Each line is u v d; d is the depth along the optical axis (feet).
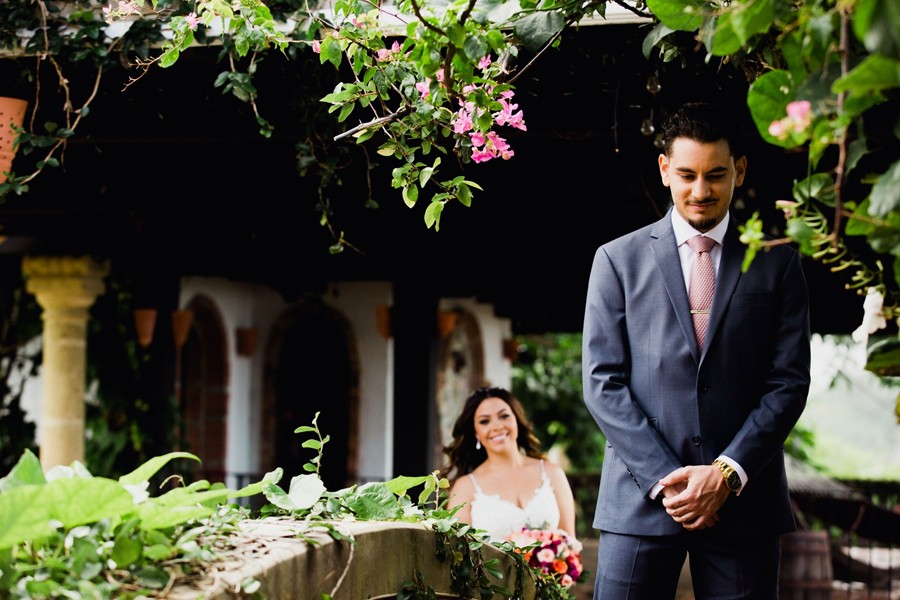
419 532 9.47
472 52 9.34
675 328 10.68
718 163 10.12
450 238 27.94
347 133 11.53
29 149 15.96
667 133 10.36
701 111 10.25
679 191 10.30
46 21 15.70
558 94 15.42
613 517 10.85
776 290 10.64
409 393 32.50
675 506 10.22
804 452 59.82
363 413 39.96
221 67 16.74
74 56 15.70
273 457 41.09
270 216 26.05
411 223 26.13
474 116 10.40
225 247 29.53
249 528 7.94
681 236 10.89
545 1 10.80
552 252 28.96
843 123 6.69
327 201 17.35
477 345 45.39
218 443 39.24
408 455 32.24
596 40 14.30
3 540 6.22
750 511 10.43
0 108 16.08
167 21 15.33
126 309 31.35
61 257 30.12
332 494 9.36
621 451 10.57
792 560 28.76
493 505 17.53
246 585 6.61
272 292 41.01
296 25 15.06
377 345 39.96
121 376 31.42
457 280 32.48
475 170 21.62
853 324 30.96
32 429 33.04
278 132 17.69
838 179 6.93
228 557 7.02
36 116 17.40
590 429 61.00
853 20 6.73
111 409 31.40
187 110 17.57
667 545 10.59
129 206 23.63
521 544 16.24
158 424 31.32
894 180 6.59
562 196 22.65
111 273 31.07
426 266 30.66
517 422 18.19
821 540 28.91
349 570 8.17
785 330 10.61
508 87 10.48
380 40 11.33
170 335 31.50
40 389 38.22
